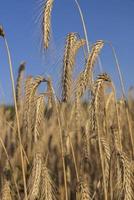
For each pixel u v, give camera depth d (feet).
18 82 3.46
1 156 3.99
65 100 2.85
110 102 3.56
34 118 2.87
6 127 4.14
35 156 2.65
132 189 2.26
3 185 2.92
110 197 2.77
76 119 3.08
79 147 3.75
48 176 2.60
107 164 2.85
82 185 2.55
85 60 2.90
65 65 2.83
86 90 2.74
